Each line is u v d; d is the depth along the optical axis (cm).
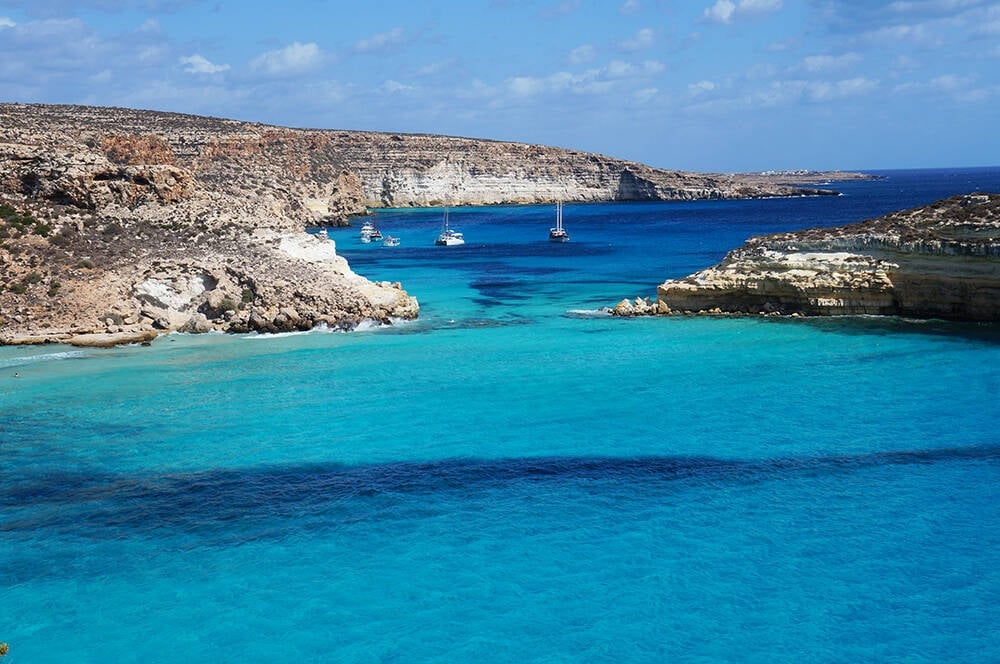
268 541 2778
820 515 2875
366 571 2600
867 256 5638
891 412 3800
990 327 5238
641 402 4028
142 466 3362
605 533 2798
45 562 2652
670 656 2197
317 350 5216
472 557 2667
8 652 2220
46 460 3428
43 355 5078
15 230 6119
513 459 3384
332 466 3347
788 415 3800
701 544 2714
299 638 2284
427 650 2234
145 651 2233
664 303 6219
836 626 2300
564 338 5459
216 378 4566
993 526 2778
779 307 5912
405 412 3953
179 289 5925
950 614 2341
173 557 2684
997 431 3541
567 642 2259
